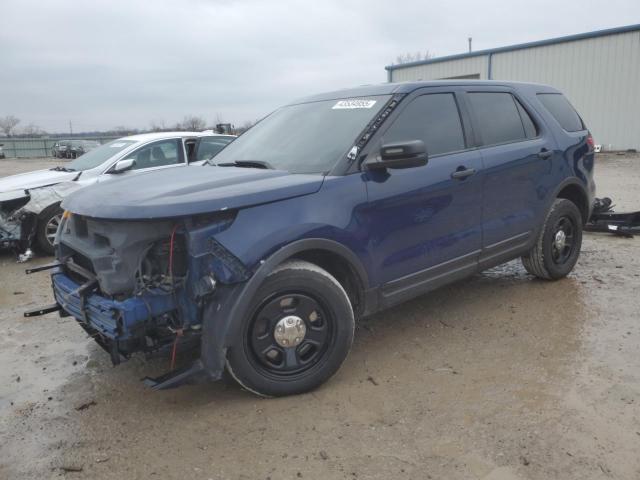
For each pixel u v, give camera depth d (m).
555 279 5.36
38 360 4.10
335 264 3.60
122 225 3.01
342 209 3.40
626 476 2.53
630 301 4.80
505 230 4.57
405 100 3.96
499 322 4.43
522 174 4.65
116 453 2.87
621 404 3.12
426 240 3.92
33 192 7.33
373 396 3.33
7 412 3.34
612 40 21.38
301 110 4.47
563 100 5.53
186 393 3.46
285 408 3.23
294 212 3.22
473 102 4.45
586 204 5.49
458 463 2.66
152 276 3.03
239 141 4.69
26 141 53.50
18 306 5.44
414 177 3.79
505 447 2.77
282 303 3.25
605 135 22.25
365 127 3.73
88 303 3.22
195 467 2.73
